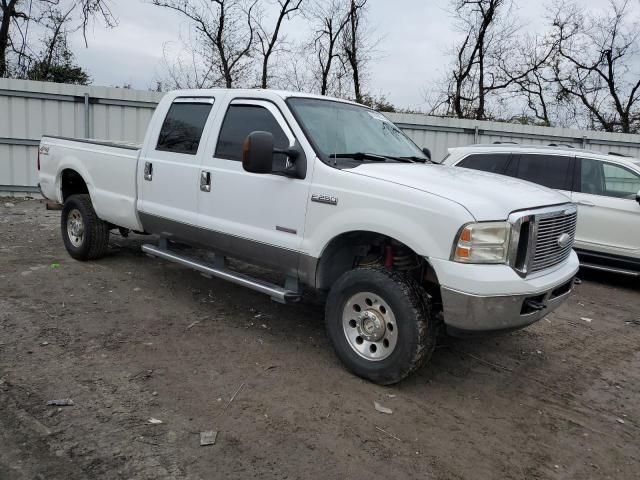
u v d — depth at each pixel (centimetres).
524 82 2994
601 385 434
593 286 755
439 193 368
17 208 1107
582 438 353
